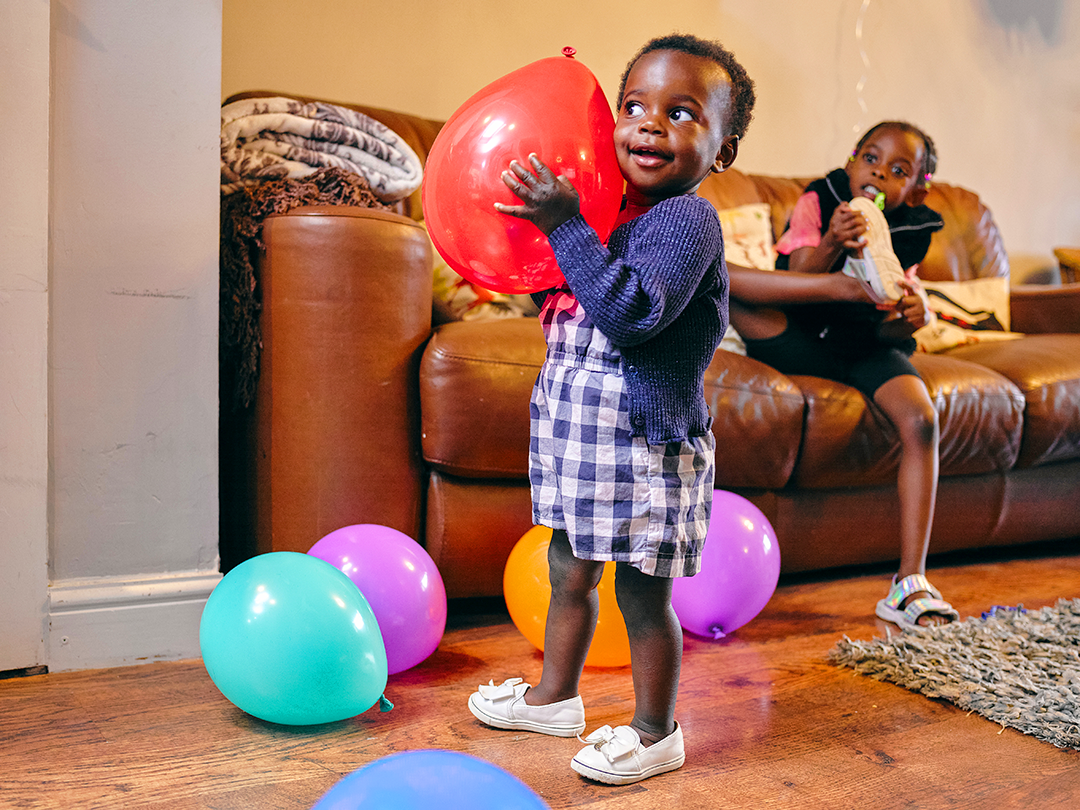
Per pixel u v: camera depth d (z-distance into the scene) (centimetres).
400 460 141
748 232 220
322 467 137
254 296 142
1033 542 232
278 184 148
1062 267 324
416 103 226
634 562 94
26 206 117
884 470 179
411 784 60
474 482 147
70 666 124
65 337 122
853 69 295
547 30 243
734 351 188
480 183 91
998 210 332
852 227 175
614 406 95
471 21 232
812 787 96
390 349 139
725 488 167
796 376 178
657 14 259
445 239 97
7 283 116
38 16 116
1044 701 119
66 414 122
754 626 155
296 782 93
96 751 99
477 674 127
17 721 106
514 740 105
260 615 101
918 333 230
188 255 129
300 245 135
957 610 169
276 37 207
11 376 117
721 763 102
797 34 284
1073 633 148
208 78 129
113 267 124
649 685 98
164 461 129
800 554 178
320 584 105
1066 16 342
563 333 100
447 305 171
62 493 123
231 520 154
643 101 97
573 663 107
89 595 124
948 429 183
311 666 100
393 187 168
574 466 96
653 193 99
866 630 154
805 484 175
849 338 182
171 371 129
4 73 114
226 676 103
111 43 122
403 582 120
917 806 93
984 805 94
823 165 293
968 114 322
